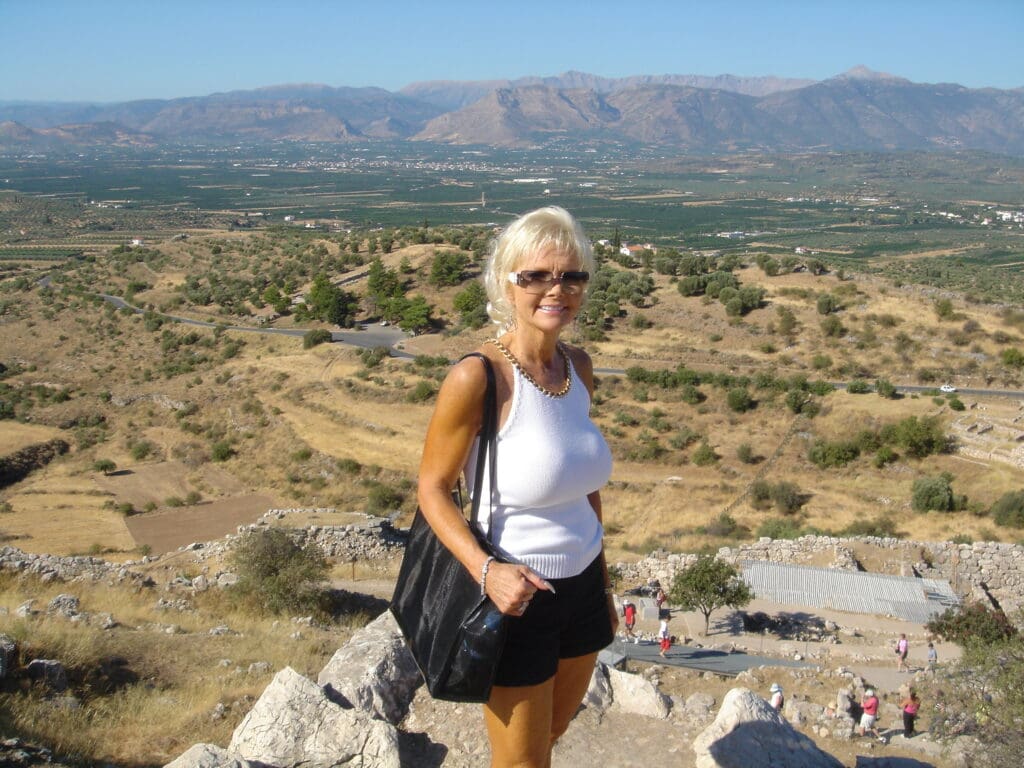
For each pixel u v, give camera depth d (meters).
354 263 102.75
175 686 10.61
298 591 17.81
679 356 63.19
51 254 169.62
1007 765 10.96
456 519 3.39
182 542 40.12
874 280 74.00
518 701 3.54
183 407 66.06
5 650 9.65
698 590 21.50
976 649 13.42
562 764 5.86
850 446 45.50
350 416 57.50
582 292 3.48
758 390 54.12
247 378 69.06
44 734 7.94
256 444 56.59
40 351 87.31
